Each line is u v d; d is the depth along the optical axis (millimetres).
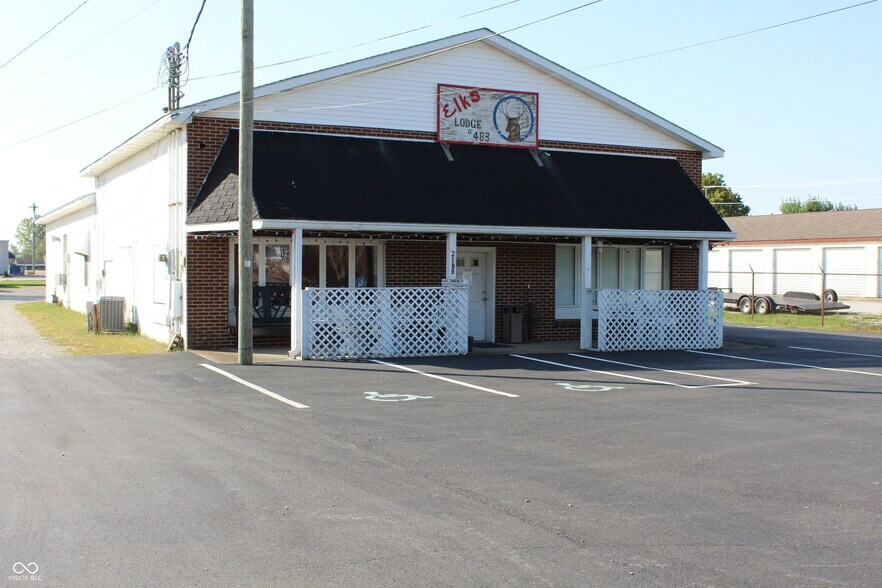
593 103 21266
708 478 7754
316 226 16281
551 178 19953
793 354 18891
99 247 27484
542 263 21359
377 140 19000
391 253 19719
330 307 16500
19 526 6133
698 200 21172
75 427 9617
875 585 5203
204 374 14125
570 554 5688
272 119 18281
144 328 21562
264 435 9289
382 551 5699
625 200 20203
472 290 20781
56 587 5031
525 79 20531
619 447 8984
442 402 11672
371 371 14812
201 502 6750
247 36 15227
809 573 5395
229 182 16906
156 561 5477
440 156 19344
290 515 6449
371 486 7285
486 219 17969
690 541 5992
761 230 46406
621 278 22312
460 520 6391
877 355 18844
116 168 24922
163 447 8633
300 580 5188
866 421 10641
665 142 22125
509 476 7707
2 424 9766
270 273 18719
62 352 17531
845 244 41438
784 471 8062
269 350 17844
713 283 46938
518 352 18328
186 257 17797
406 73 19406
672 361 17141
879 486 7562
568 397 12250
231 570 5336
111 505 6652
